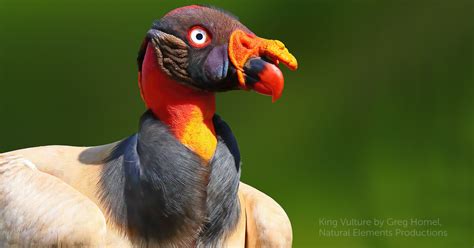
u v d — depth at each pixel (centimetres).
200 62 563
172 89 572
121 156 583
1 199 594
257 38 566
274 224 627
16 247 578
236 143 589
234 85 567
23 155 623
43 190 583
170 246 570
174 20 568
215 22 566
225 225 585
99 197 580
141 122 577
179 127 572
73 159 616
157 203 562
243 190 657
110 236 570
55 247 561
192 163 567
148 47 577
